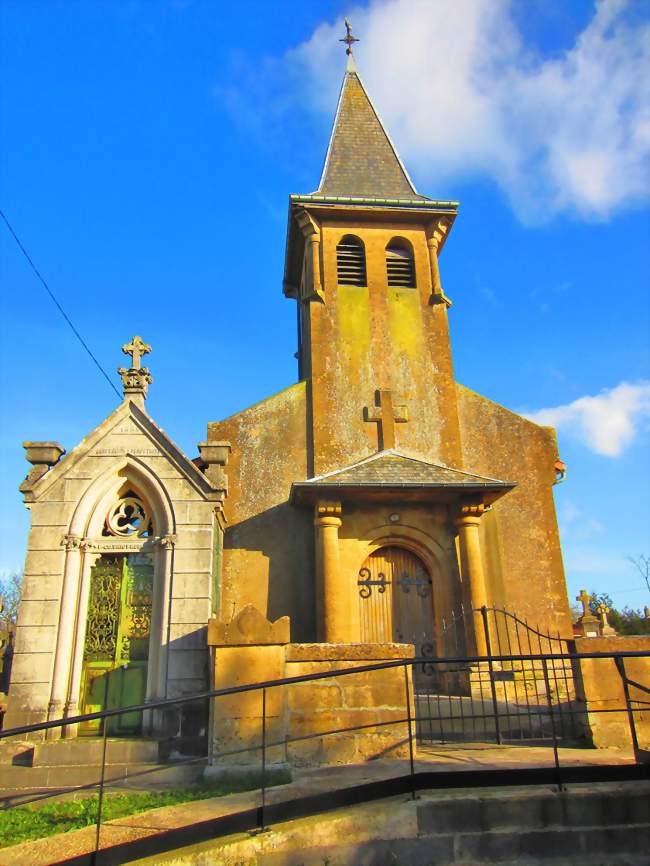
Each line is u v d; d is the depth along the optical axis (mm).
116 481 12070
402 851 6078
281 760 8273
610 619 33281
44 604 11109
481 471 14797
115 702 11023
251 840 5969
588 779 6758
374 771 7395
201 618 11094
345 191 17188
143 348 12953
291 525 13914
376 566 13781
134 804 7473
